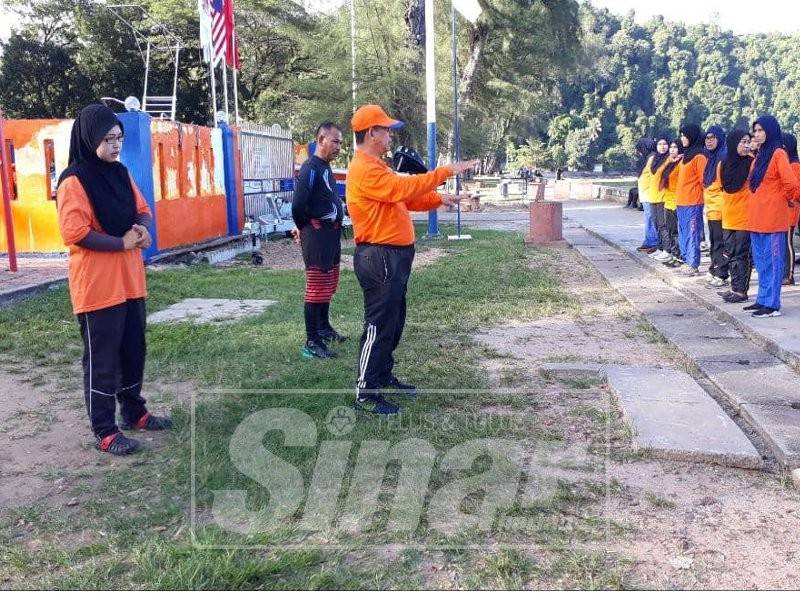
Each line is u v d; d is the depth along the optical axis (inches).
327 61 1087.6
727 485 158.9
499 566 123.0
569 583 120.0
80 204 165.9
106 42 1391.5
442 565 125.1
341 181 669.3
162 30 1334.9
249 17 1354.6
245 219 636.1
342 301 346.3
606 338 287.3
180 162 509.7
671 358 257.6
